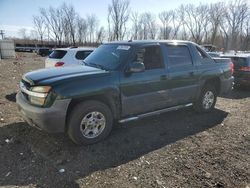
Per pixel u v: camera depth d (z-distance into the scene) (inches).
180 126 209.8
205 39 2175.2
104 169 139.6
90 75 164.1
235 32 1929.1
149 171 139.0
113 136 183.3
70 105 160.9
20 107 168.2
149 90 191.2
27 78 166.9
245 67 362.0
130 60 182.1
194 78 224.5
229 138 188.1
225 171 141.4
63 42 2780.5
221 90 255.3
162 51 203.0
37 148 161.2
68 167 140.4
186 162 150.0
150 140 179.5
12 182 126.0
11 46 1226.6
